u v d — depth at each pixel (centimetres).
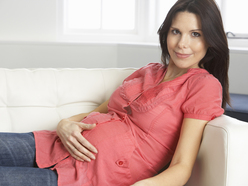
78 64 349
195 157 121
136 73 163
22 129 162
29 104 165
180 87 134
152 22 362
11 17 357
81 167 125
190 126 123
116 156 126
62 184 118
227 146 113
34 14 358
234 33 320
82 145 130
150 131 132
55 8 359
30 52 346
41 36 362
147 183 108
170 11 138
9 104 163
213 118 126
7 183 113
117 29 376
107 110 163
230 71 275
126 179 127
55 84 172
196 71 137
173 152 135
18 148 135
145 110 133
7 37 360
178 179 113
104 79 180
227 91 148
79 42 345
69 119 154
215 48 136
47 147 138
